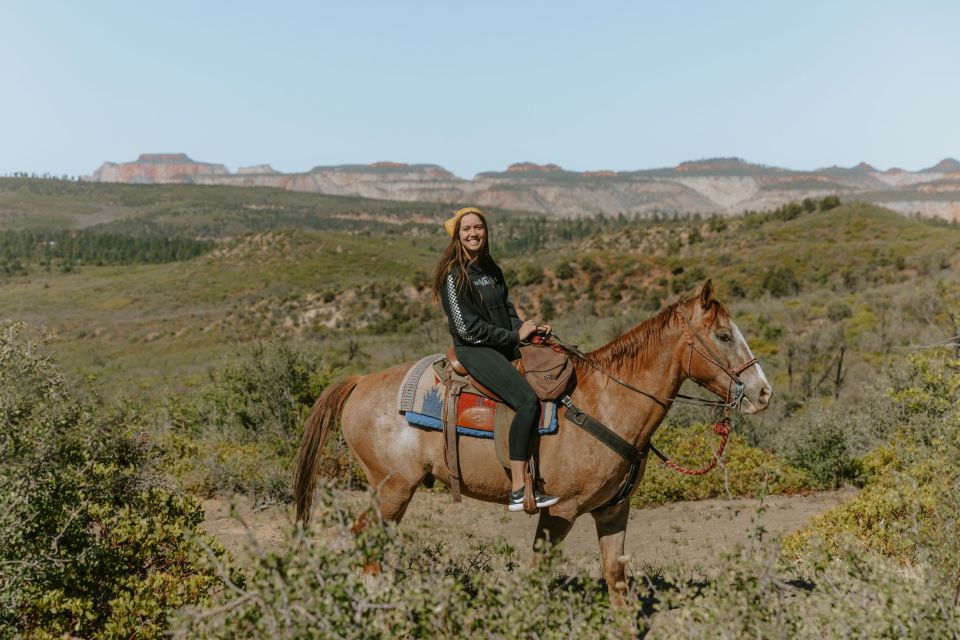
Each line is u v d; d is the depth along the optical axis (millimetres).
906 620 3082
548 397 4793
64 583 4375
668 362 5023
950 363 9438
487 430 4914
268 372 14016
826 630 3318
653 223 130625
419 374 5266
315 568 2779
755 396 4852
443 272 4965
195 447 10836
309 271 177625
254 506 10336
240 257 189500
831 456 12680
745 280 77500
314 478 5531
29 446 4879
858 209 100938
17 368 5375
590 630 3270
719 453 4996
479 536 8648
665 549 8852
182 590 4480
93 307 155500
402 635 3889
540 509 4949
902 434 10648
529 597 3102
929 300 31922
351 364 31250
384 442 5258
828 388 24047
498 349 5016
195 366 63812
